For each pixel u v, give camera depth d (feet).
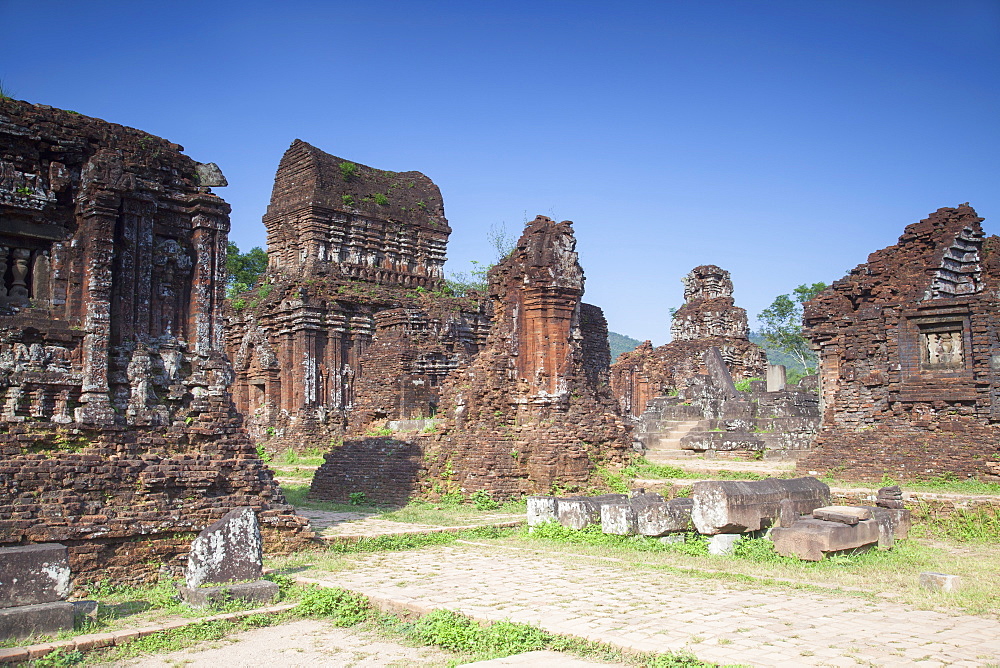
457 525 68.13
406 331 131.34
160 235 58.29
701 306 189.26
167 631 37.40
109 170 53.88
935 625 36.35
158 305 57.31
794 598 42.11
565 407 87.71
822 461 84.74
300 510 80.79
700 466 92.73
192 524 52.06
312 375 141.28
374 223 165.99
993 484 73.10
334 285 147.54
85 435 50.88
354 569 51.78
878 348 86.89
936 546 58.44
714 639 34.14
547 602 41.65
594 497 66.74
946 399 80.38
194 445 55.77
